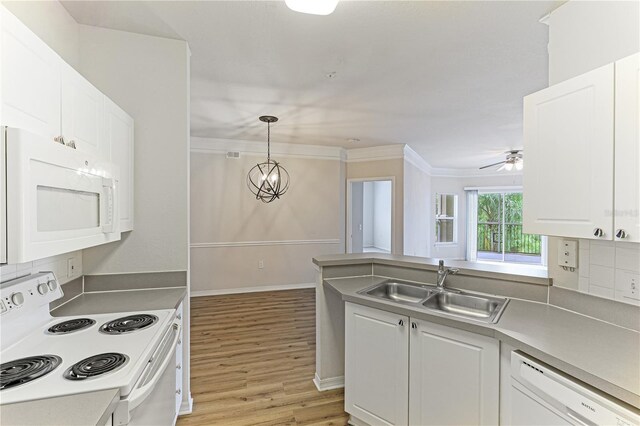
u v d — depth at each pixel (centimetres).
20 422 84
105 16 190
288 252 548
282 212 544
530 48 219
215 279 508
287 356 300
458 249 844
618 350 118
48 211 113
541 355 118
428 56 232
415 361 173
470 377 151
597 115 121
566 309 167
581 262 160
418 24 192
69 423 85
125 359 118
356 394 202
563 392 108
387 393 186
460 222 845
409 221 573
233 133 465
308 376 265
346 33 203
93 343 133
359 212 693
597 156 121
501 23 189
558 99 136
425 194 723
